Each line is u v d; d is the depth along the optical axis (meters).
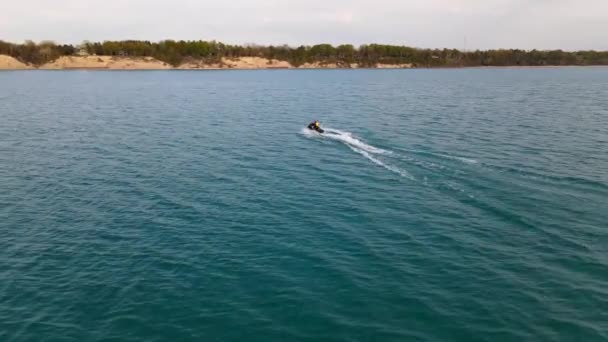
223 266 24.73
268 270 24.27
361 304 21.23
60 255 26.12
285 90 120.50
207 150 49.56
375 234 28.38
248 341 18.89
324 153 47.81
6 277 23.75
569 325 19.53
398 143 50.88
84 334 19.44
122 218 31.19
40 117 73.50
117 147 51.38
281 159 45.56
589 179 36.66
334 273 23.86
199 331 19.53
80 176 40.47
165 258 25.66
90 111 80.44
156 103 91.75
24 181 39.09
